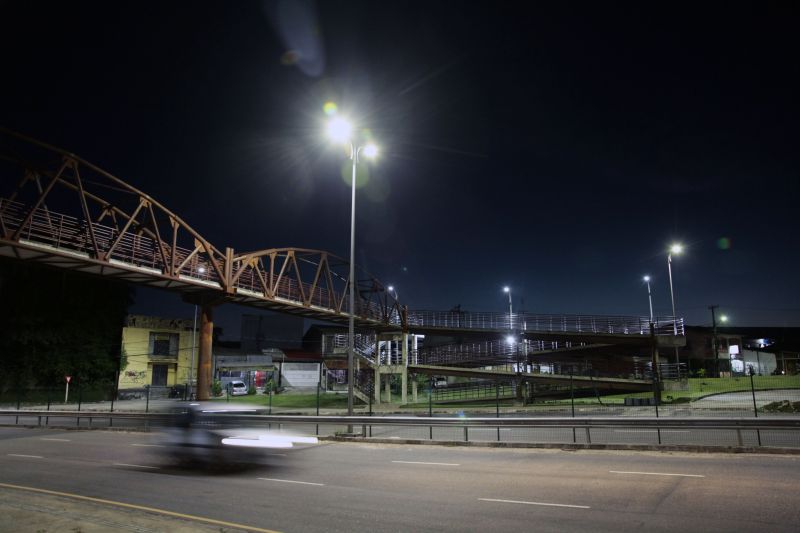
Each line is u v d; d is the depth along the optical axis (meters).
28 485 13.12
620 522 8.88
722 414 28.11
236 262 49.44
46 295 54.34
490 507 10.18
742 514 9.10
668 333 53.28
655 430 22.95
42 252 33.03
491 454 17.58
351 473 14.29
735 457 15.30
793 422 16.23
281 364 70.56
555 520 9.13
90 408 44.41
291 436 22.23
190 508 10.35
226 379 66.38
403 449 19.34
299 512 9.98
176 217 42.22
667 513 9.33
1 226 31.31
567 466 14.63
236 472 14.60
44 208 33.91
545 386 59.06
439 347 65.00
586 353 61.06
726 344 70.69
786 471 12.89
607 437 21.17
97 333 57.91
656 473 13.09
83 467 15.86
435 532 8.60
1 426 32.00
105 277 40.47
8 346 52.47
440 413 34.25
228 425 17.69
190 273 44.59
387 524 9.12
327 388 70.12
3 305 52.75
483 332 59.81
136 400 55.19
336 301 58.62
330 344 56.84
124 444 21.84
